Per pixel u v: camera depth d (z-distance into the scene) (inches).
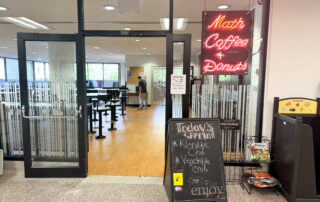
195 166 83.4
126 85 406.9
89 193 92.6
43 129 107.9
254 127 111.7
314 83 102.7
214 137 87.4
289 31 100.8
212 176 83.4
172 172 81.6
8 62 462.3
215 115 112.0
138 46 293.9
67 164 109.4
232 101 110.9
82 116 104.0
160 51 348.5
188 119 88.0
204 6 132.4
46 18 163.6
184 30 193.5
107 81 604.7
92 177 107.3
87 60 538.0
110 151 146.6
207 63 103.5
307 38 100.6
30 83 105.1
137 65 402.3
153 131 203.5
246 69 103.3
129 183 101.4
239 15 100.3
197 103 111.9
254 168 107.0
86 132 107.8
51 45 104.6
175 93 102.7
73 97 105.8
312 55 101.3
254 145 101.4
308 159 82.9
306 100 98.0
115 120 255.1
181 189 80.7
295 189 83.2
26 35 100.0
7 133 125.0
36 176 106.2
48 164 109.6
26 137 104.9
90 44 280.2
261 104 108.3
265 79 106.3
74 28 194.1
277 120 97.4
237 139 113.0
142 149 150.9
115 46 296.5
